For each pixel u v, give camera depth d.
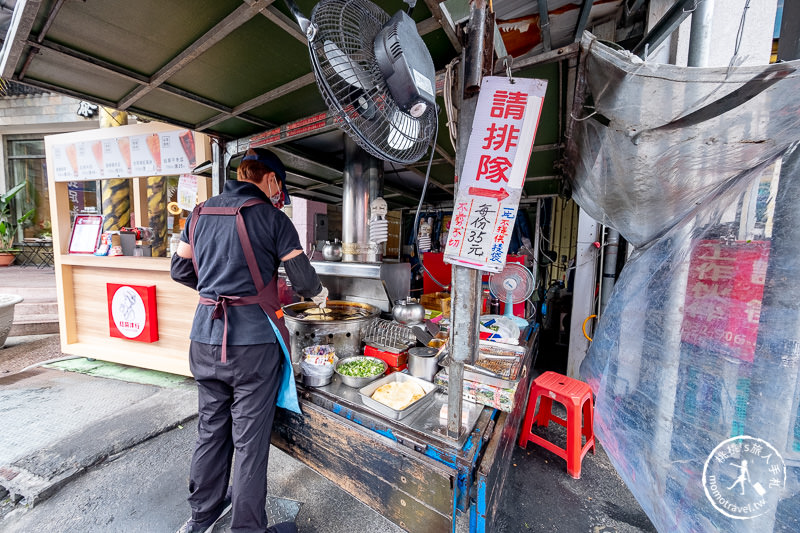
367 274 2.55
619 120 1.40
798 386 1.29
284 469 2.25
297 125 2.47
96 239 3.71
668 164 1.53
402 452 1.37
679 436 1.71
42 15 1.49
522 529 1.81
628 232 2.54
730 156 1.36
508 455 1.83
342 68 1.19
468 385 1.70
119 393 3.15
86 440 2.41
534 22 2.77
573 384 2.44
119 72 1.93
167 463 2.25
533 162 3.64
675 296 1.82
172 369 3.36
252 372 1.48
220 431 1.62
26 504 1.90
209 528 1.69
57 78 2.01
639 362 2.14
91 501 1.93
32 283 6.09
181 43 1.72
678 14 1.92
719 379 1.55
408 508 1.38
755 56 2.45
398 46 1.13
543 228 5.79
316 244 4.21
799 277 1.28
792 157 1.29
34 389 3.21
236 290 1.49
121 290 3.45
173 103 2.35
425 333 2.09
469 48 1.17
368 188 3.01
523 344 2.47
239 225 1.49
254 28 1.59
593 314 3.47
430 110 1.51
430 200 6.60
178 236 3.45
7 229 9.05
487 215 1.14
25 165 9.48
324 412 1.68
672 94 1.13
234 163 3.46
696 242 1.70
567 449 2.26
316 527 1.79
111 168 3.37
